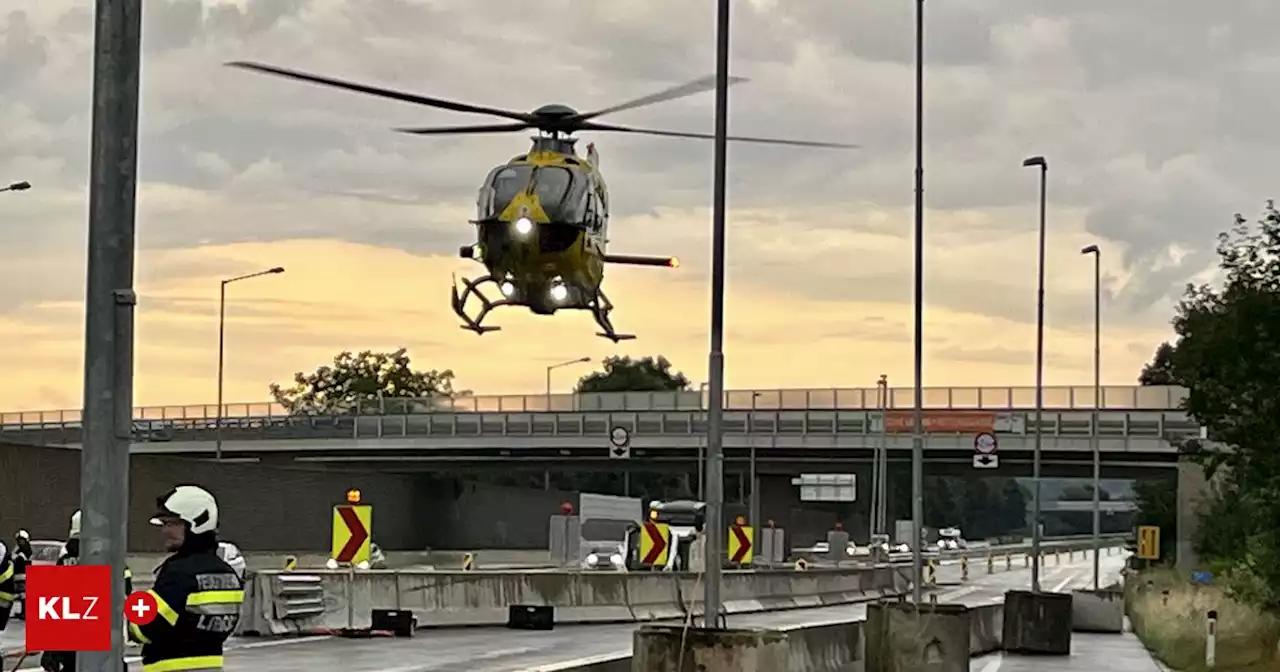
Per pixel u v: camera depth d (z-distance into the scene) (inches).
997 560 5487.2
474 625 1390.3
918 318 1274.6
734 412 3088.1
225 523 2281.0
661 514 2439.7
